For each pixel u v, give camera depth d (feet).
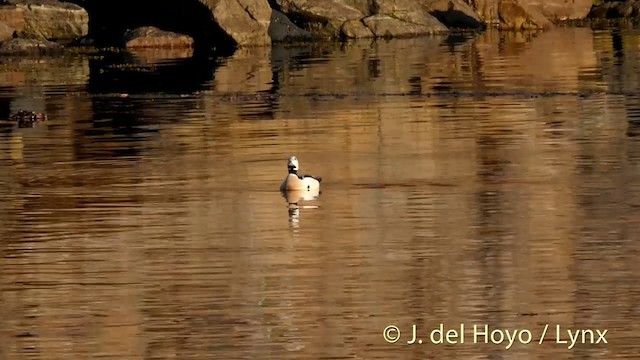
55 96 118.62
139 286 58.75
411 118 100.83
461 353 51.37
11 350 52.11
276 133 94.89
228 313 55.31
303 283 58.59
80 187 77.46
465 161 82.74
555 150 85.61
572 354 51.01
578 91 114.42
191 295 57.41
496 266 60.49
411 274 59.52
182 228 67.72
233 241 65.26
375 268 60.54
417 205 71.46
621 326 53.26
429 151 86.22
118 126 99.96
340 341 52.31
